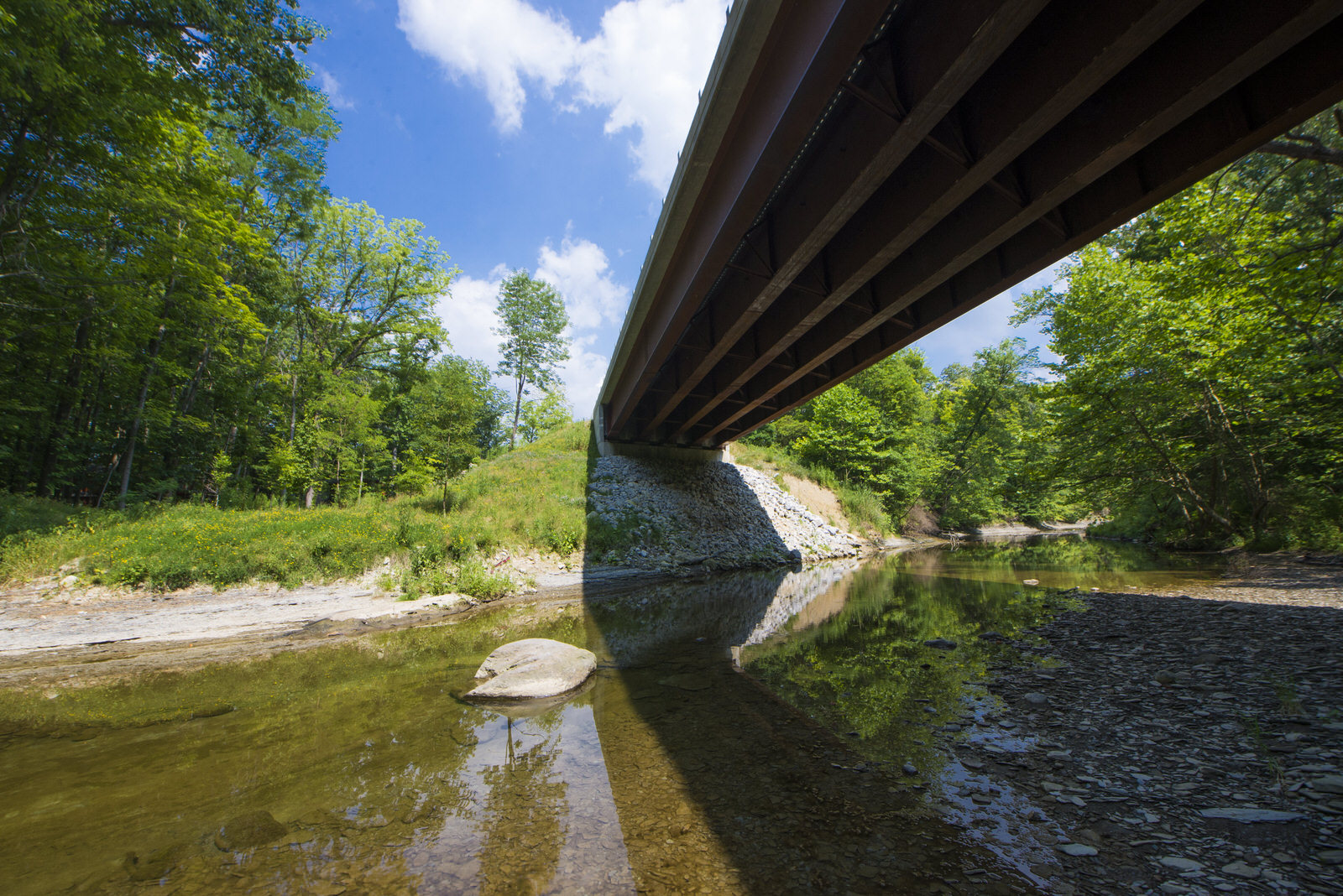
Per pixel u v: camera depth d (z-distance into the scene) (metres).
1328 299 10.66
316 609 9.95
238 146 20.58
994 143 6.80
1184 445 15.84
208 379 22.12
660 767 3.71
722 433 25.98
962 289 11.49
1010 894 2.25
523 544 15.27
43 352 14.81
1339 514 13.04
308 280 26.25
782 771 3.60
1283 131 6.18
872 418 32.81
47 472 16.17
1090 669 5.55
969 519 38.12
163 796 3.46
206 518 13.66
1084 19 5.67
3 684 6.54
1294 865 2.30
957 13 5.86
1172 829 2.69
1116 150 6.61
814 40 6.38
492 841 2.84
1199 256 12.69
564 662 5.88
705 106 8.33
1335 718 3.85
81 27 10.57
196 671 6.96
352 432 21.20
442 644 8.07
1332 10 4.68
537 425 42.81
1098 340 16.25
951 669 5.91
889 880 2.39
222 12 12.16
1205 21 5.56
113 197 12.85
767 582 14.97
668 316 13.81
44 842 2.92
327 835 2.96
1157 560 15.28
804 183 9.33
